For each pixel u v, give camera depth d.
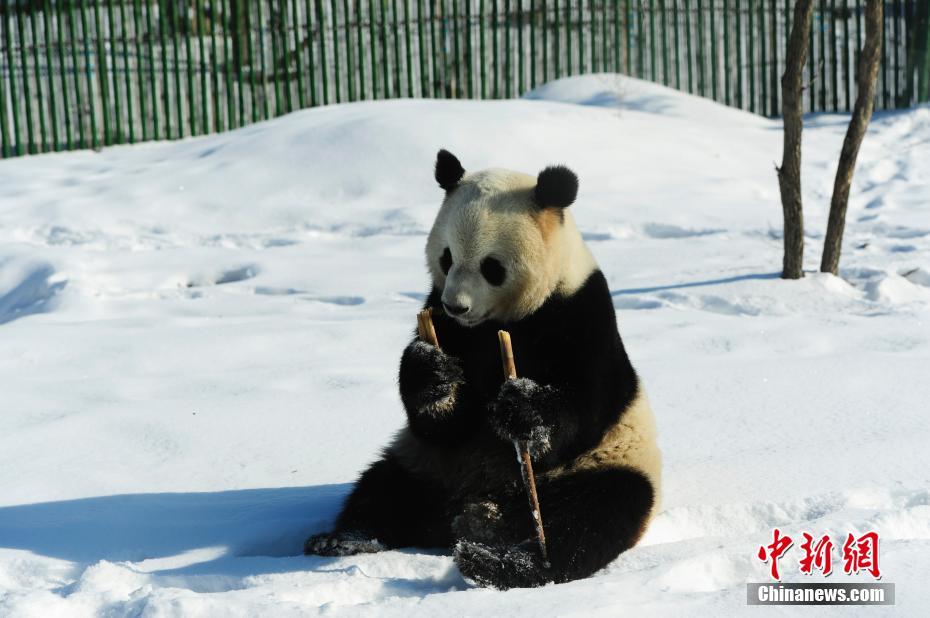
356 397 8.26
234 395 8.43
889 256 13.38
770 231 14.97
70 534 5.73
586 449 5.42
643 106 22.42
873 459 6.61
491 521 5.36
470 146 18.30
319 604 4.63
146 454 7.10
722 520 5.91
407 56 23.03
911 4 24.38
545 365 5.29
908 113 23.12
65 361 9.80
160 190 18.09
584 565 5.03
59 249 15.25
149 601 4.30
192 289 13.10
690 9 24.73
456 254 5.24
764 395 8.15
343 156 18.44
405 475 5.71
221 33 23.12
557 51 24.28
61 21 22.17
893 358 8.98
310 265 13.82
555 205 5.25
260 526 5.78
